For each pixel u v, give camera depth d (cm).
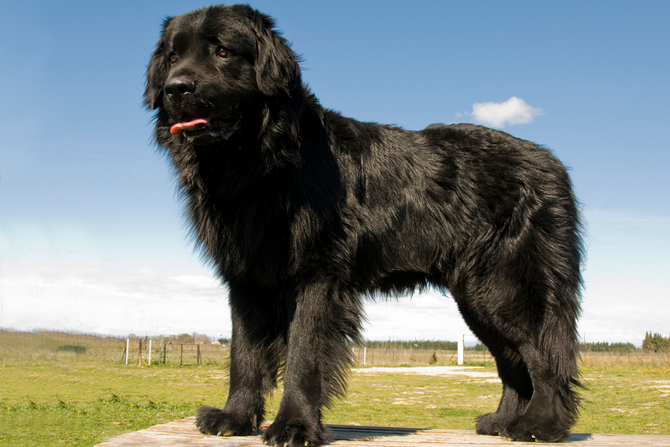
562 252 354
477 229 355
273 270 304
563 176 374
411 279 367
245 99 305
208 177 317
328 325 299
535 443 308
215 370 2044
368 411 1102
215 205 317
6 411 923
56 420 858
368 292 367
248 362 320
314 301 299
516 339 347
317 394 290
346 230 313
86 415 913
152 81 343
